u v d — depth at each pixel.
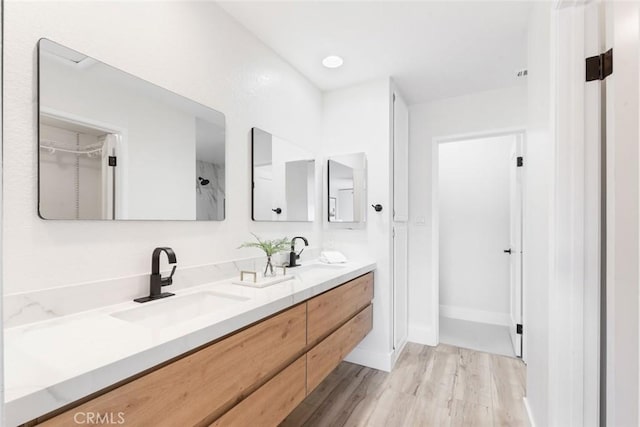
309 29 1.93
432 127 3.04
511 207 3.21
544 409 1.40
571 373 1.15
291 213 2.32
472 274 3.65
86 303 1.12
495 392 2.12
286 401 1.38
